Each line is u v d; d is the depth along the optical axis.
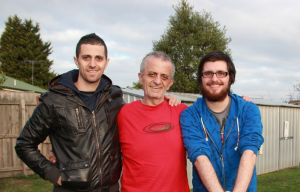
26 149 2.19
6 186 5.79
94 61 2.22
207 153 2.00
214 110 2.19
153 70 2.26
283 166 9.40
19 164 6.66
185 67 24.11
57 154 2.19
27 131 2.20
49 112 2.16
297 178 7.59
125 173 2.28
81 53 2.24
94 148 2.19
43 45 42.50
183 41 24.39
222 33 25.86
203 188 2.13
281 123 9.30
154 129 2.23
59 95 2.21
